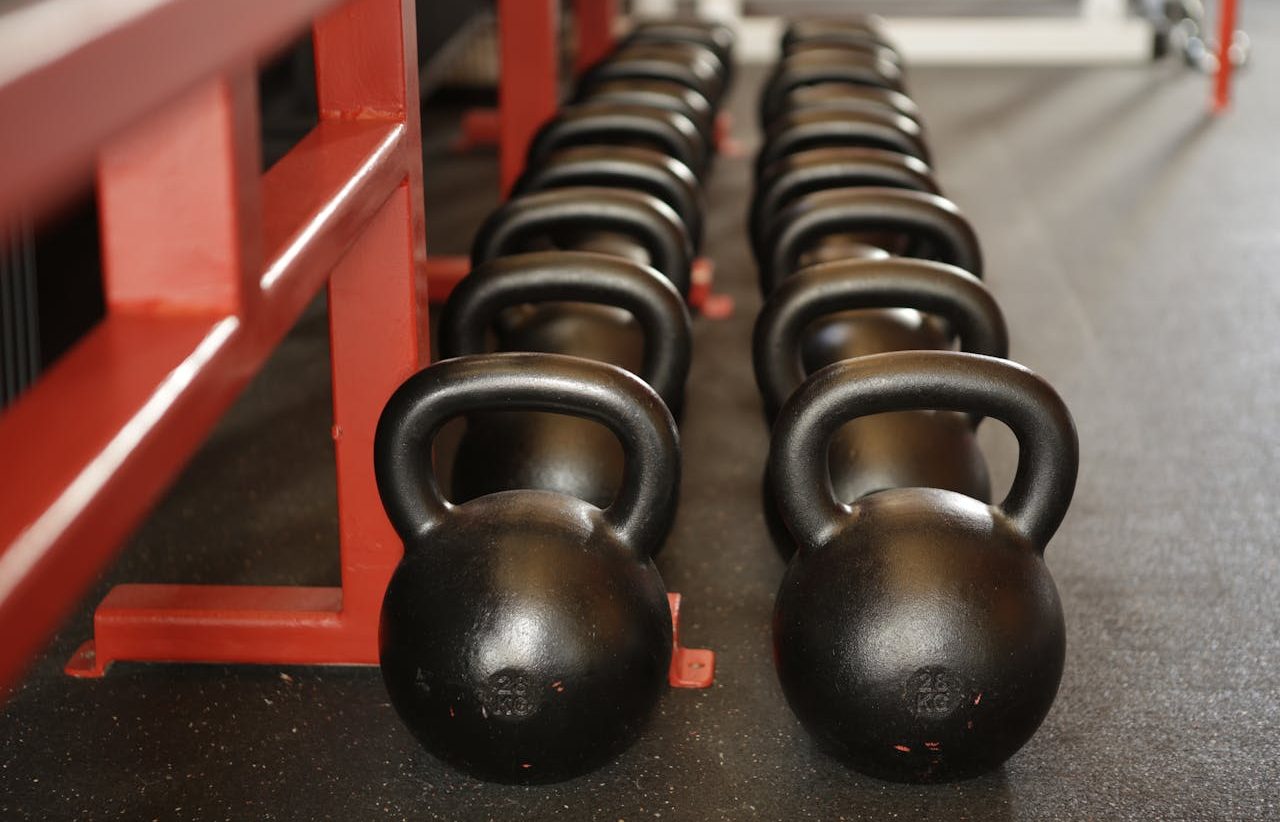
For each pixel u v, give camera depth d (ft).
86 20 1.79
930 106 15.29
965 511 3.84
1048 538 3.91
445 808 4.07
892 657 3.67
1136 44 17.85
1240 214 11.06
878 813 4.04
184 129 2.51
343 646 4.78
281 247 2.92
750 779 4.20
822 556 3.85
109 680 4.74
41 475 1.98
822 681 3.78
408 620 3.74
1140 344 8.29
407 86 4.09
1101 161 12.76
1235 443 6.91
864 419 4.63
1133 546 5.82
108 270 2.58
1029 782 4.18
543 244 5.89
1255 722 4.54
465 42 10.04
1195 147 13.21
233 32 2.29
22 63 1.61
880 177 6.02
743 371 7.82
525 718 3.67
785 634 3.90
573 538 3.76
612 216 5.08
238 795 4.14
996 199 11.56
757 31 18.61
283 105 10.50
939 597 3.67
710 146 8.24
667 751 4.34
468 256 9.91
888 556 3.74
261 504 6.16
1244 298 9.12
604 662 3.69
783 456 3.85
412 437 3.78
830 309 4.56
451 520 3.85
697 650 4.86
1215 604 5.35
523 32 9.46
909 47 18.17
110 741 4.41
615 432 3.80
